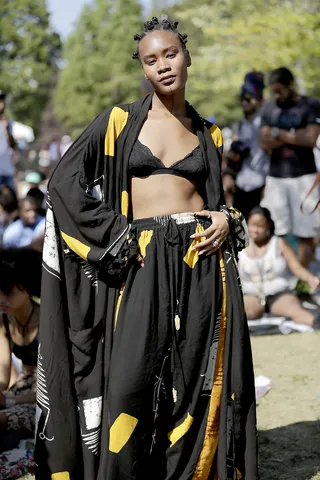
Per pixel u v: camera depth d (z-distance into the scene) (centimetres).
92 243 428
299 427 566
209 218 440
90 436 438
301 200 1004
